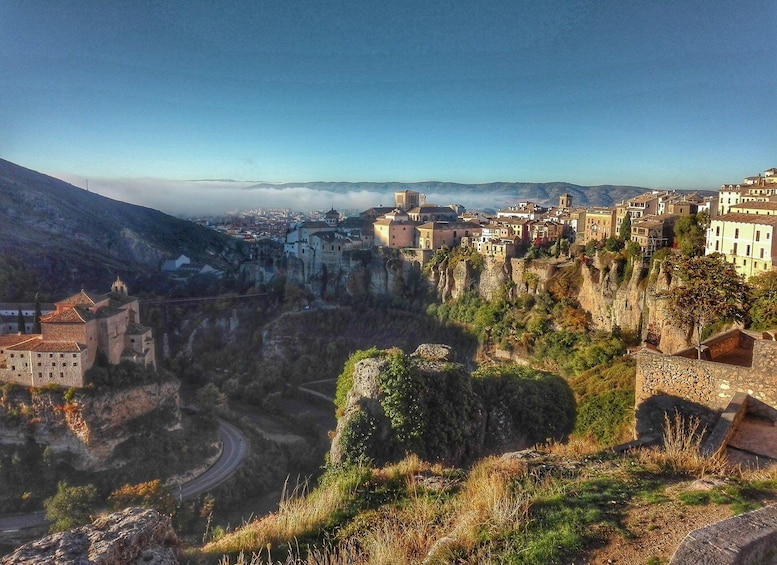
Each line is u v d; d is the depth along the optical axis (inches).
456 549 501.0
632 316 3395.7
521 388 1683.1
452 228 5797.2
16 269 5910.4
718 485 578.9
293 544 635.5
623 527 497.7
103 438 3034.0
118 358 3393.2
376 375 1531.7
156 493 2637.8
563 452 850.1
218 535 874.8
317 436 3703.3
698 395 936.3
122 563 510.9
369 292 5757.9
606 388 1684.3
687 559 362.3
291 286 5925.2
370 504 725.3
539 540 482.9
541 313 4045.3
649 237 3631.9
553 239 5012.3
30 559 479.5
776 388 856.9
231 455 3400.6
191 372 4963.1
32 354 3021.7
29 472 2915.8
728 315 1460.4
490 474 700.0
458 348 4534.9
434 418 1477.6
